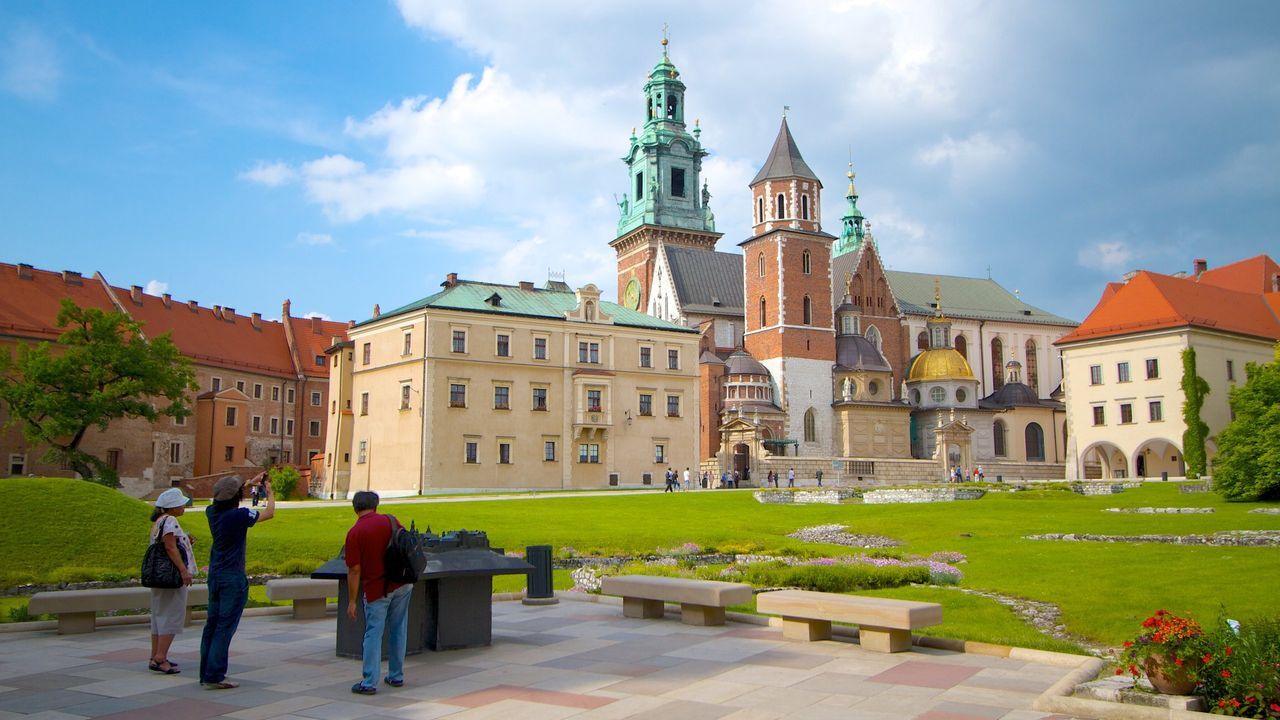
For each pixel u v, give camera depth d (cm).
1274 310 10044
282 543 3784
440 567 1748
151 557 1600
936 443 11119
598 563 3781
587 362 8888
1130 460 8962
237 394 10331
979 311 14125
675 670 1603
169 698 1418
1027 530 4456
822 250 12075
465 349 8294
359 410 9012
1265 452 5328
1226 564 3036
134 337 7494
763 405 11162
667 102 14638
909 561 3266
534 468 8475
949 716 1289
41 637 2012
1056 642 1914
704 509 5822
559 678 1546
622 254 14775
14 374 8212
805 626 1886
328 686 1499
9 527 3403
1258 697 1229
